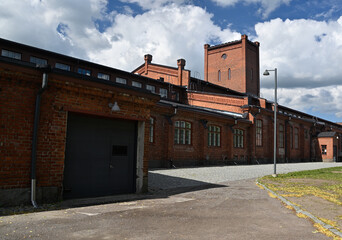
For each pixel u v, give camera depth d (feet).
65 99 25.48
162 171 55.77
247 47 171.63
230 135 86.53
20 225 17.49
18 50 66.23
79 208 23.08
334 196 30.83
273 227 18.67
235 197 30.45
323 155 138.82
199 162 76.95
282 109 134.21
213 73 181.78
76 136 27.27
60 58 74.02
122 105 30.19
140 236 16.07
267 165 90.84
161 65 119.34
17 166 22.54
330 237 16.67
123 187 31.19
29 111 23.36
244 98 95.45
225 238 16.10
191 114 73.77
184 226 18.47
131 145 32.17
